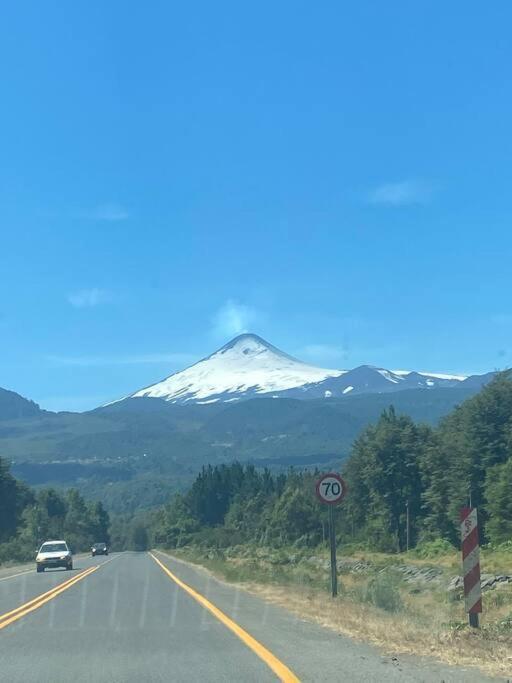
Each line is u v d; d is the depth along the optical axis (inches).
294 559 2544.3
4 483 4106.8
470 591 550.3
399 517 3390.7
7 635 633.6
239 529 5231.3
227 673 453.1
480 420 2856.8
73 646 569.3
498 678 417.7
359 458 3659.0
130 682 434.3
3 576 1663.4
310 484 4106.8
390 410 3639.3
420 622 624.1
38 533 4758.9
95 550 3627.0
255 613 775.7
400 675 431.8
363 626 620.7
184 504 6658.5
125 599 959.6
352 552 3021.7
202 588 1144.2
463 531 556.7
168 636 615.5
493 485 2544.3
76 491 7003.0
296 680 425.1
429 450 3115.2
